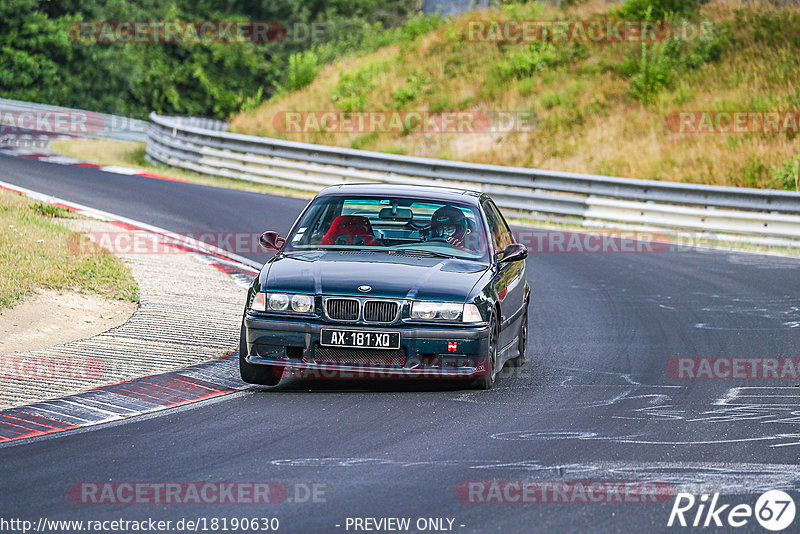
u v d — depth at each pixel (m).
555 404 29.20
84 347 34.03
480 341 29.36
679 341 40.41
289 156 97.44
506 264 34.22
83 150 117.44
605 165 97.69
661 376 33.84
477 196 35.78
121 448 23.53
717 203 77.00
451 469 22.20
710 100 106.50
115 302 40.94
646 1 129.12
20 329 35.56
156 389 29.53
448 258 32.44
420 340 29.03
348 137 117.81
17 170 87.25
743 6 126.69
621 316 46.22
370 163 93.44
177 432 25.06
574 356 37.38
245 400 28.83
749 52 114.88
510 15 139.75
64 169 92.38
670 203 83.31
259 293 29.92
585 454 23.70
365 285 29.44
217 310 41.50
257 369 30.27
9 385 29.09
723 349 38.81
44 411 26.75
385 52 144.12
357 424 26.22
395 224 34.09
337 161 94.81
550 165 101.00
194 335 36.75
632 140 102.44
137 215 67.62
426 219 34.09
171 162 106.19
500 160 104.44
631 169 96.12
